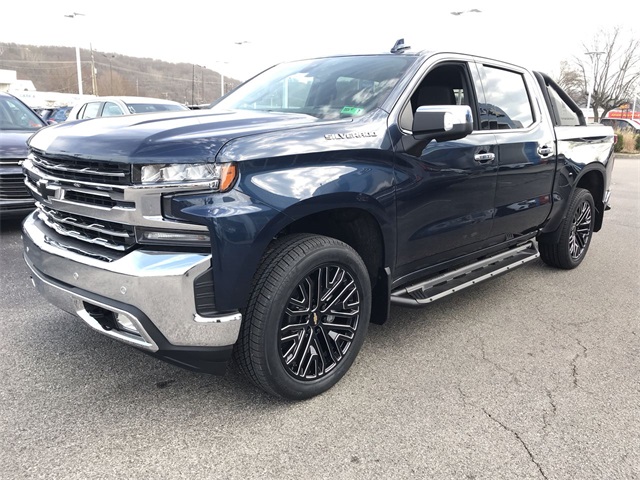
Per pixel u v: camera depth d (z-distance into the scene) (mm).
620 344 3771
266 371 2670
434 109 2947
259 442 2553
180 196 2375
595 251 6477
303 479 2316
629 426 2770
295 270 2645
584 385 3178
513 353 3574
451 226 3584
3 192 5742
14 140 5914
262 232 2486
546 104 4742
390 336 3793
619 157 26078
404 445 2559
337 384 3096
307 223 3123
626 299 4707
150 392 2949
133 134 2541
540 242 5344
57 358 3287
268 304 2596
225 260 2420
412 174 3176
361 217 3100
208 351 2525
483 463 2449
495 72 4168
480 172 3697
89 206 2586
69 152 2617
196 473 2332
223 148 2426
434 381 3162
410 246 3314
